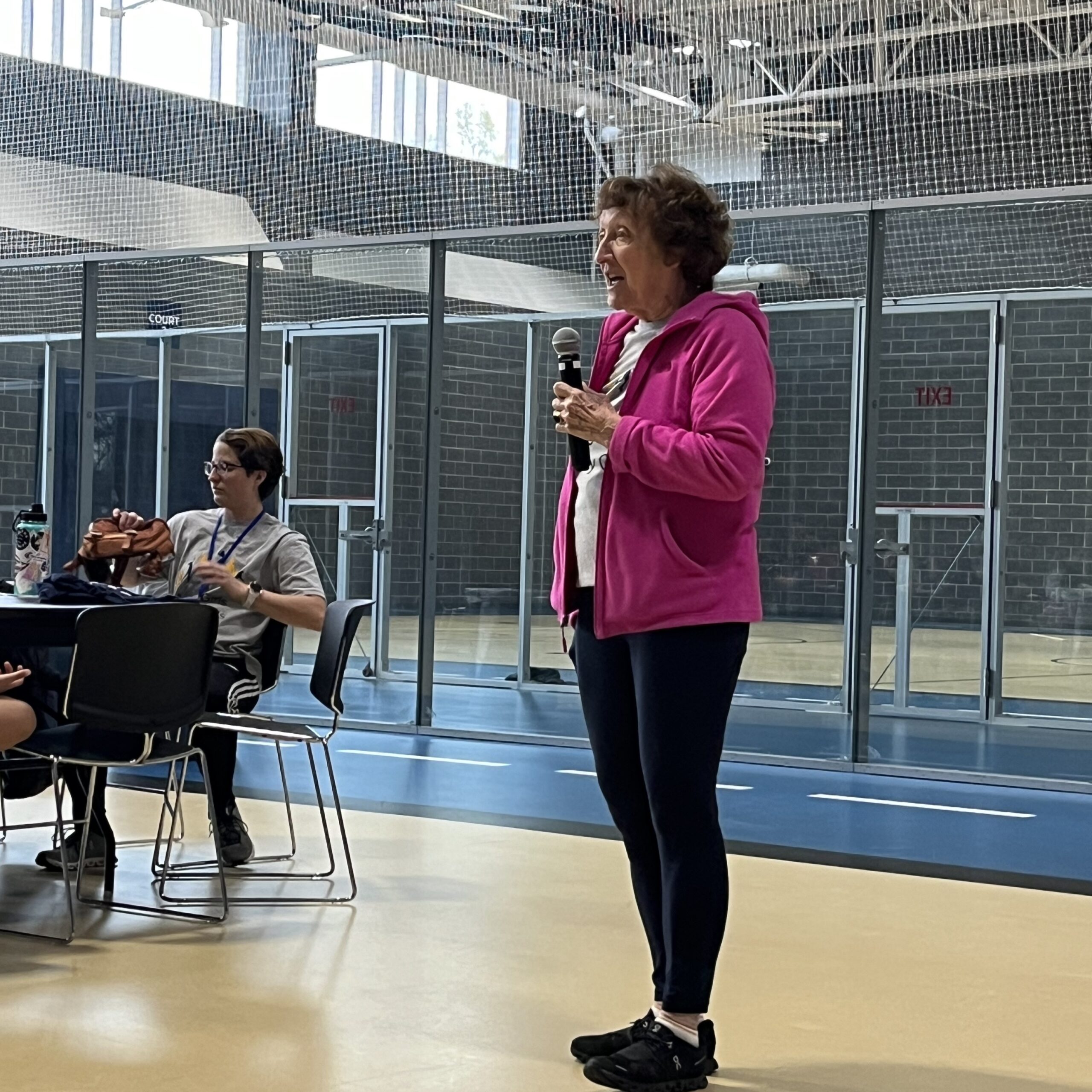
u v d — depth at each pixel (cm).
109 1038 323
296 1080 298
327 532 973
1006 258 830
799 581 861
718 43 825
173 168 998
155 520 523
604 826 603
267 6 955
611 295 316
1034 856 572
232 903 455
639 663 301
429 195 913
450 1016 344
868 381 820
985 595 885
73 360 1064
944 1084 306
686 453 288
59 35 1026
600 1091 294
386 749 835
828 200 810
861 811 673
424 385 935
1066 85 749
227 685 505
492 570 949
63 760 414
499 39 879
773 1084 303
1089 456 851
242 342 993
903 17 782
